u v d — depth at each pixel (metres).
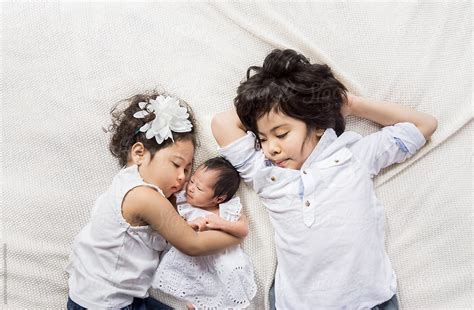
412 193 1.37
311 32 1.41
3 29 1.43
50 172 1.39
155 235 1.29
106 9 1.44
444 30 1.41
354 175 1.28
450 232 1.35
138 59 1.42
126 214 1.24
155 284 1.29
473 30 1.40
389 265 1.31
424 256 1.35
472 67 1.39
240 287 1.28
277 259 1.34
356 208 1.26
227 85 1.41
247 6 1.41
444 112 1.37
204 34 1.43
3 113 1.40
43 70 1.41
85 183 1.38
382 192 1.37
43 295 1.34
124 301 1.28
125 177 1.27
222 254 1.30
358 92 1.38
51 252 1.35
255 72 1.40
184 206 1.32
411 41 1.41
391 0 1.43
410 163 1.37
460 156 1.37
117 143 1.33
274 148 1.26
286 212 1.28
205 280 1.29
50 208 1.37
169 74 1.42
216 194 1.29
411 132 1.31
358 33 1.41
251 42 1.42
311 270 1.26
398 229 1.37
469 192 1.35
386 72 1.39
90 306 1.26
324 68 1.30
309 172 1.28
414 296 1.34
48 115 1.40
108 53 1.42
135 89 1.41
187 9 1.44
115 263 1.26
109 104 1.40
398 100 1.39
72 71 1.41
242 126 1.33
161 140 1.26
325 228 1.25
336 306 1.25
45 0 1.44
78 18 1.44
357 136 1.33
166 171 1.27
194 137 1.32
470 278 1.33
